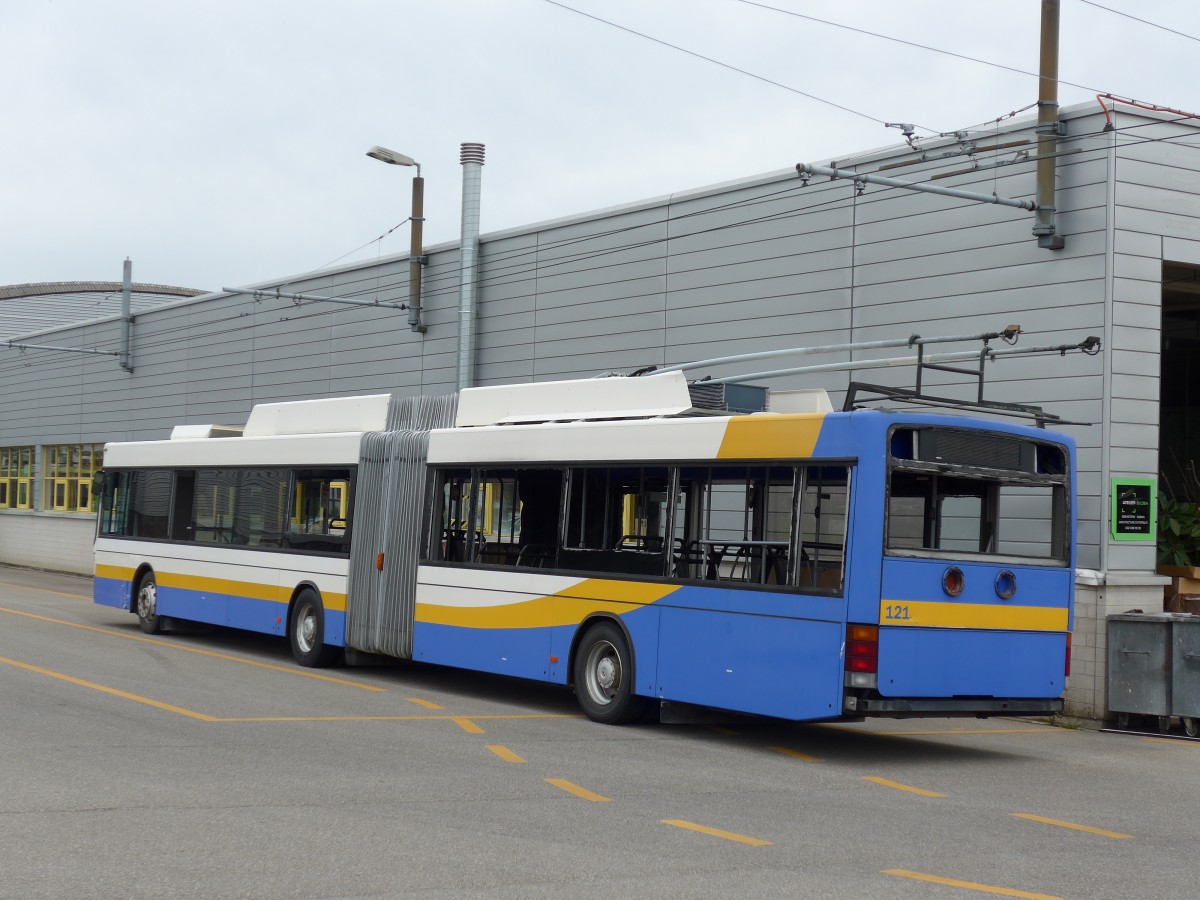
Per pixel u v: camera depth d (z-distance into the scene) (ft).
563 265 74.74
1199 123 51.65
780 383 61.87
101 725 36.45
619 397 44.83
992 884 22.47
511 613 46.01
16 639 59.62
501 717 42.55
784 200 62.28
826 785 32.63
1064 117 51.52
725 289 64.90
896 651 35.45
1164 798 33.09
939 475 36.86
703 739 40.24
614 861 23.12
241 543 60.75
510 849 23.73
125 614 78.48
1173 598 51.57
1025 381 52.06
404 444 52.06
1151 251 50.42
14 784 28.04
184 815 25.66
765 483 38.17
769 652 37.24
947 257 55.21
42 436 136.67
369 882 21.12
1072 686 49.06
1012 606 38.24
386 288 89.56
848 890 21.62
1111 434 49.16
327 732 37.24
